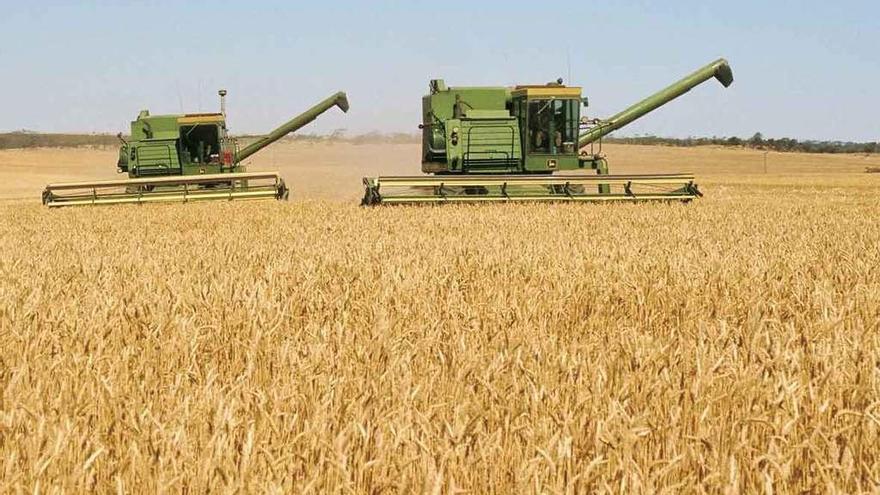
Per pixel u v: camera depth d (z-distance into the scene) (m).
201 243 14.51
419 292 8.31
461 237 15.48
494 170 27.08
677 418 4.18
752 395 4.69
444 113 27.55
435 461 3.65
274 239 15.45
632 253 12.00
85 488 3.51
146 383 5.09
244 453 3.55
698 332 6.66
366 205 24.67
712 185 49.12
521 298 8.12
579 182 25.41
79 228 19.09
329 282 9.22
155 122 32.22
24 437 3.91
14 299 7.92
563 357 5.45
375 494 3.47
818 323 6.80
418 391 4.62
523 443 4.07
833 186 47.28
